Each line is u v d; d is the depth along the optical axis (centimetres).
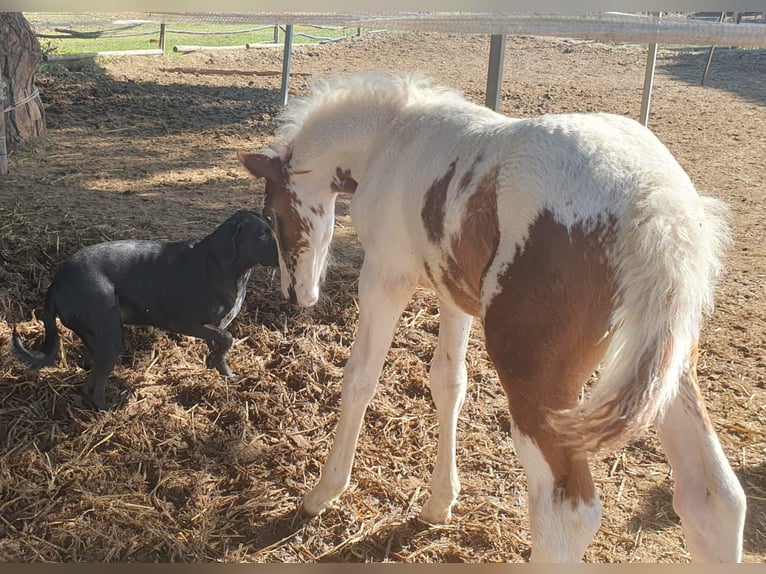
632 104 671
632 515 181
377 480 192
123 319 219
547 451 122
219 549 172
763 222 370
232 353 241
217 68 791
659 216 110
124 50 836
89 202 342
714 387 230
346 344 252
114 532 173
